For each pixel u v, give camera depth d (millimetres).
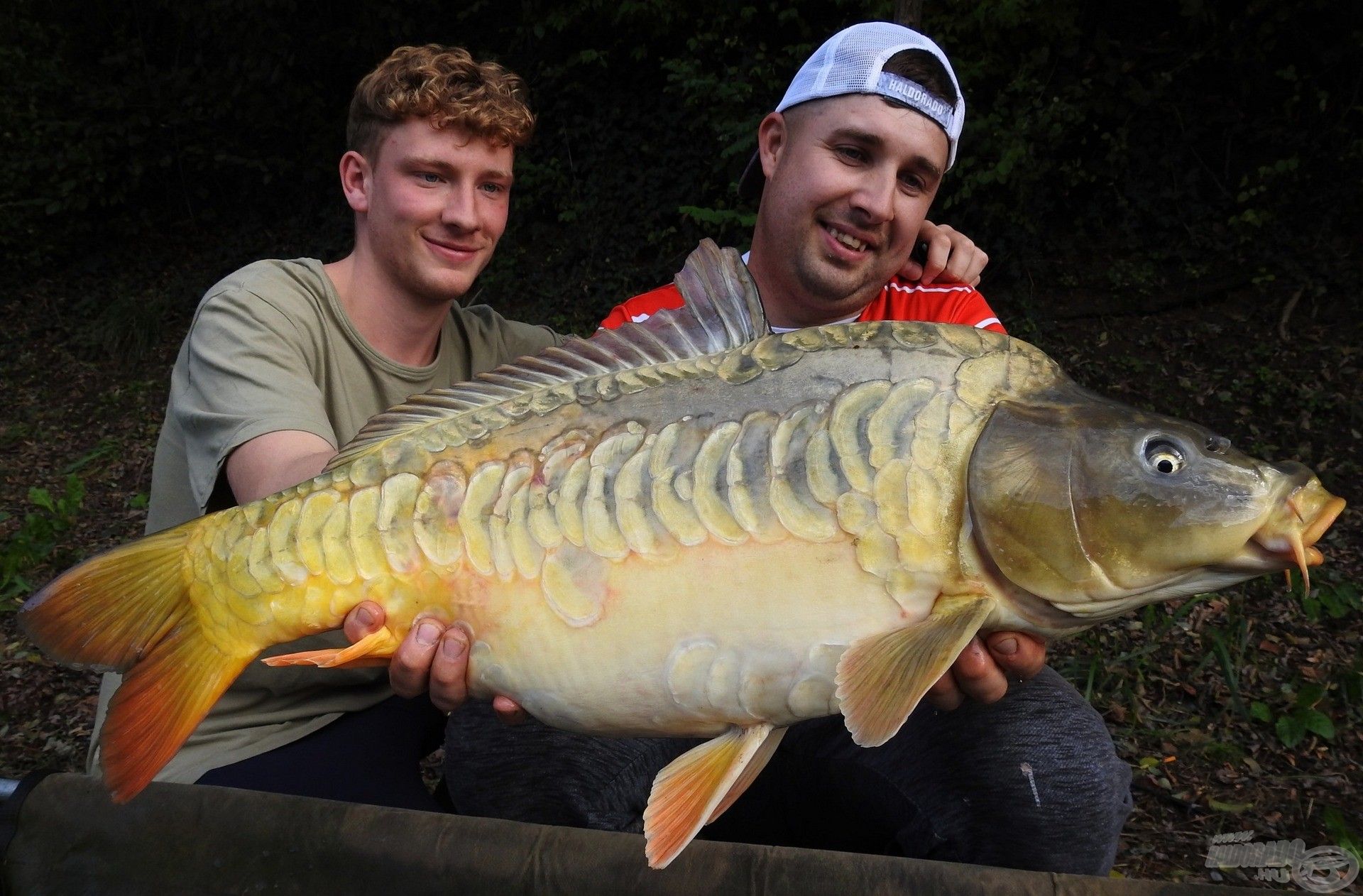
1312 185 7184
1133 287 7230
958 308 2252
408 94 1979
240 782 1852
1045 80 7473
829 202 2047
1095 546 1300
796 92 2117
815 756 1913
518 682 1421
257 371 1876
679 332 1496
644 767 1938
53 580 1434
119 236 11078
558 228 9164
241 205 11164
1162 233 7402
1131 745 3469
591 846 1385
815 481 1328
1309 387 6102
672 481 1369
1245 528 1277
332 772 1898
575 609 1383
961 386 1352
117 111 10898
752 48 8125
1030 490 1300
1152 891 1230
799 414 1357
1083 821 1710
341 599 1443
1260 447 5836
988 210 7355
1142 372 6602
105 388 8992
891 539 1309
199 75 11156
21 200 10617
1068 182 7531
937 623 1290
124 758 1414
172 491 2062
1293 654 3986
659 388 1435
